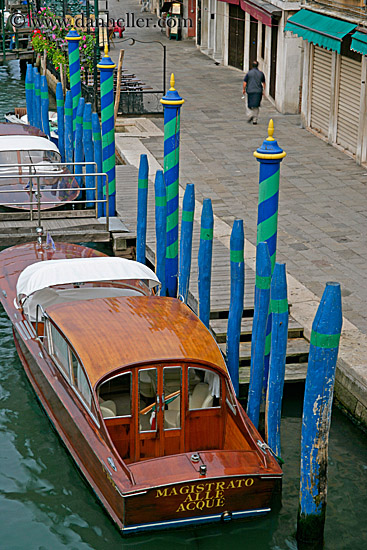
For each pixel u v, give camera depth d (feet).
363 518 34.24
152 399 34.35
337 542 32.65
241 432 34.12
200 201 64.44
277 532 32.78
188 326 37.35
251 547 32.12
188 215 43.45
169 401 34.58
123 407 34.17
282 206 63.57
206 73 118.01
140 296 41.19
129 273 43.78
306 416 29.96
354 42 69.51
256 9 98.32
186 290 44.57
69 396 36.58
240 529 32.58
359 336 43.39
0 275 48.57
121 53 89.56
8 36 141.59
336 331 28.71
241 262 37.93
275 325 33.76
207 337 36.58
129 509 30.94
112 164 59.26
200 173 71.87
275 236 35.70
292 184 69.00
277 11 91.61
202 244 40.45
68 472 36.65
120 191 65.77
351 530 33.47
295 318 45.60
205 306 41.37
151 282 44.68
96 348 35.32
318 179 70.54
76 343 35.99
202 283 40.96
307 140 83.20
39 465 37.14
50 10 122.31
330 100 80.89
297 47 91.71
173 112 44.75
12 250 51.52
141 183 48.42
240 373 41.86
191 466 31.76
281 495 34.94
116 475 31.40
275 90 96.78
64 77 103.86
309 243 56.13
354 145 76.74
